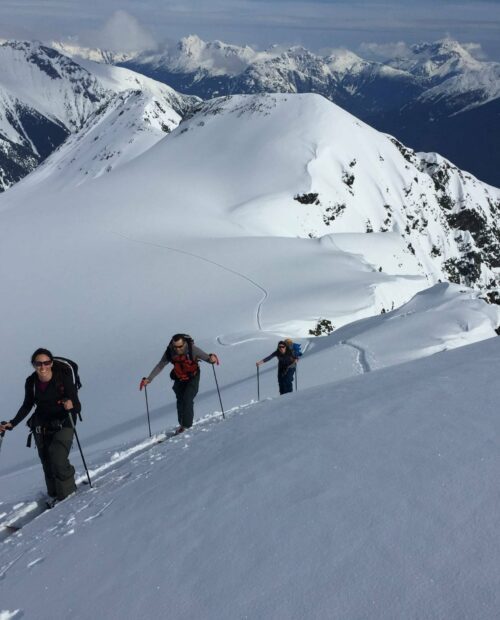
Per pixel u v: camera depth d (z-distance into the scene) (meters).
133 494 6.90
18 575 5.73
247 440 6.97
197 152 167.12
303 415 7.23
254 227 127.38
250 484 5.27
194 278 77.81
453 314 30.39
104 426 26.89
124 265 86.00
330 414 6.53
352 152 171.62
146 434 18.44
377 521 3.88
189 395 12.45
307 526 4.16
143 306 68.88
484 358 7.24
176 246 95.12
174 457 8.24
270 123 172.50
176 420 20.23
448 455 4.44
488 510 3.57
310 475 4.95
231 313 60.88
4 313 72.06
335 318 55.66
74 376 9.15
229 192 147.00
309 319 54.41
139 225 110.94
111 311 68.31
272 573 3.78
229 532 4.55
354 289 65.19
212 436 8.62
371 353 26.05
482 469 4.05
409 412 5.60
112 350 55.28
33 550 6.39
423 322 29.66
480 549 3.26
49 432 9.25
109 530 5.80
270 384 23.58
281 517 4.44
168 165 162.75
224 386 26.70
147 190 142.00
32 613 4.72
